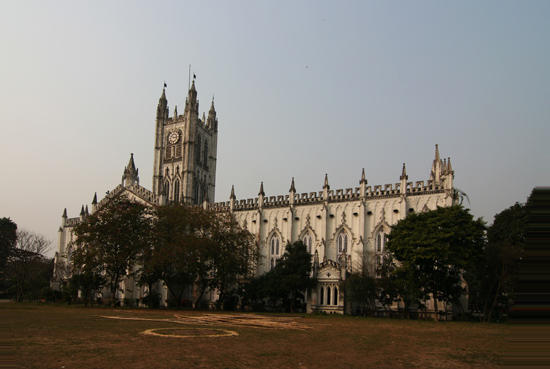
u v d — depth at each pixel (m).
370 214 102.12
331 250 106.19
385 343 38.72
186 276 97.69
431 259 73.12
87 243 96.12
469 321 77.31
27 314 63.31
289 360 28.23
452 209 75.19
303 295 100.62
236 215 123.69
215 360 27.28
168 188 177.62
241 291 104.44
